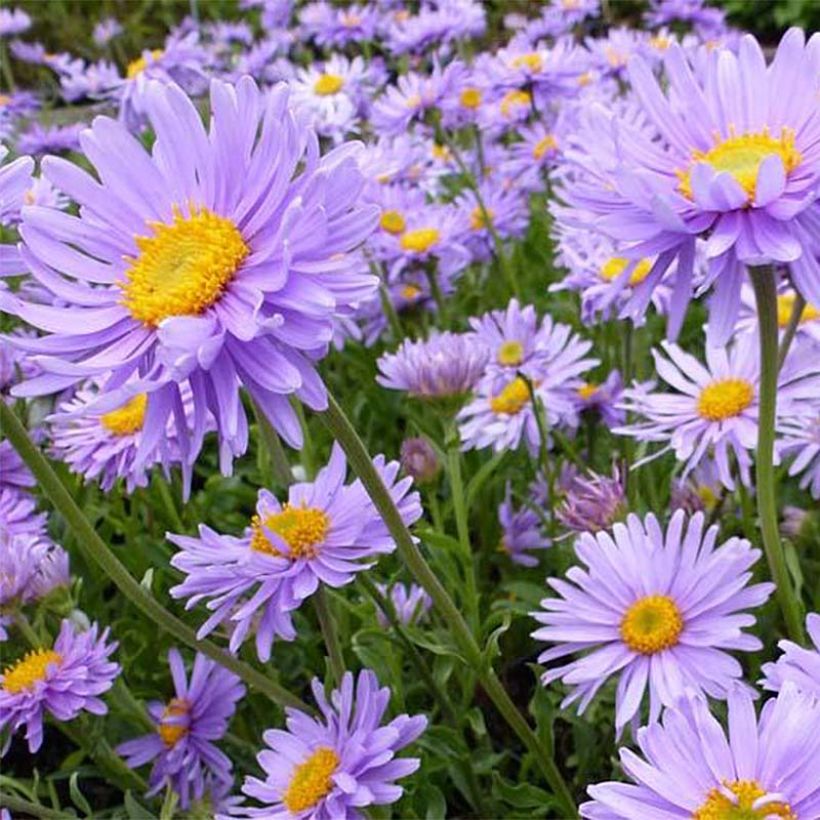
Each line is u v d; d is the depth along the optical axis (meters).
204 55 0.81
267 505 0.38
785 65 0.33
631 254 0.32
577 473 0.49
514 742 0.47
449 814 0.45
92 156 0.32
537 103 0.62
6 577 0.40
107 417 0.44
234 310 0.30
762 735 0.30
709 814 0.30
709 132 0.33
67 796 0.48
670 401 0.43
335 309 0.30
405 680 0.46
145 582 0.38
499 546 0.49
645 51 0.65
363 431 0.58
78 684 0.40
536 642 0.47
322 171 0.30
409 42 0.71
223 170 0.32
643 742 0.30
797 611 0.37
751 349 0.42
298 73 0.77
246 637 0.40
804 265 0.31
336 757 0.36
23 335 0.52
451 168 0.70
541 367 0.48
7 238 0.54
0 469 0.46
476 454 0.50
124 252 0.32
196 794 0.42
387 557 0.47
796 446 0.42
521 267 0.64
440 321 0.57
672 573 0.36
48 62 0.96
